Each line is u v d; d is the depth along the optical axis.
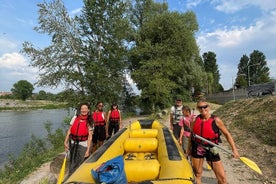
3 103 84.69
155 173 3.99
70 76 20.56
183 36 31.41
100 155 4.57
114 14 22.03
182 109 6.67
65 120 20.30
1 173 8.66
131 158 5.41
